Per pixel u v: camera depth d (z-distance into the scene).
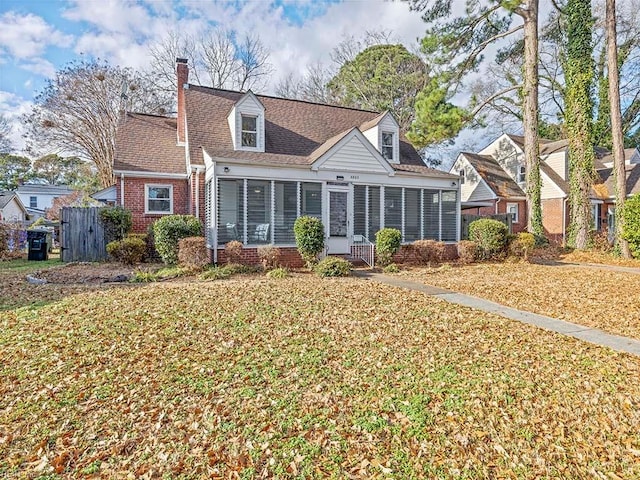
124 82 23.25
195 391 4.09
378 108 32.62
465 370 4.64
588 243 18.28
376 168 14.29
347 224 14.15
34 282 9.80
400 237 13.34
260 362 4.79
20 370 4.61
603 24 24.14
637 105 28.31
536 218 18.47
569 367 4.81
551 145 26.44
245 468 2.95
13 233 18.61
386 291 8.96
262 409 3.74
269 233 12.88
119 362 4.80
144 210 15.43
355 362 4.82
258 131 14.81
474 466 3.00
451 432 3.41
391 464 3.00
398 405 3.81
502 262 15.12
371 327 6.17
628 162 26.58
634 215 16.30
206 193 13.78
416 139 19.22
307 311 6.94
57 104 24.20
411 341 5.59
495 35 19.64
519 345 5.57
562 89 23.86
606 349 5.50
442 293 9.11
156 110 28.61
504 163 27.42
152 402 3.89
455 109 18.42
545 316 7.31
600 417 3.69
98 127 25.58
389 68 32.62
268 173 12.68
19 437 3.36
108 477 2.88
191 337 5.60
